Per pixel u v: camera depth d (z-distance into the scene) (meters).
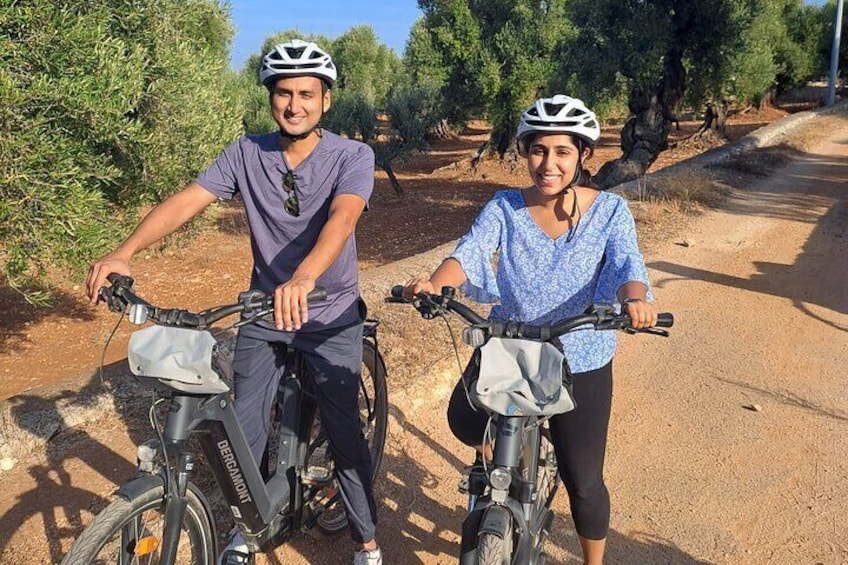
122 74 6.40
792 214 12.45
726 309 7.39
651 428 4.88
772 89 44.75
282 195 2.85
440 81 27.50
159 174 7.90
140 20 7.50
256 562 3.40
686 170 15.92
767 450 4.58
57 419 4.36
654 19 17.08
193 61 8.25
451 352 5.47
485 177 28.59
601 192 2.67
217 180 2.92
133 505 2.24
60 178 6.04
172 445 2.33
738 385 5.56
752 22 18.16
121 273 2.43
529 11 26.56
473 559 2.24
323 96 2.80
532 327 2.23
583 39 18.17
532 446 2.51
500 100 27.88
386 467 4.21
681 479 4.24
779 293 7.96
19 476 3.96
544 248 2.65
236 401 3.03
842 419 5.00
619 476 4.28
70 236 6.33
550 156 2.53
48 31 5.97
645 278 2.53
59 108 6.04
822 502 4.00
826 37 45.62
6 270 6.46
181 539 3.24
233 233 17.69
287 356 3.09
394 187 24.97
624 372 5.81
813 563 3.49
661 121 18.95
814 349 6.35
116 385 4.73
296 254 2.92
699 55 18.92
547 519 2.85
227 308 2.29
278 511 2.95
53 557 3.37
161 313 2.29
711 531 3.75
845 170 18.30
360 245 17.33
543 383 2.11
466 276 2.69
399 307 6.28
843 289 8.12
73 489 3.84
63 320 10.94
